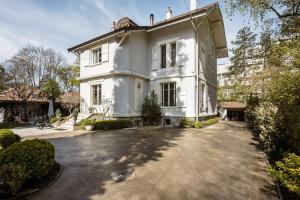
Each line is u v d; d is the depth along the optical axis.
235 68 24.94
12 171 3.44
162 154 6.20
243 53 23.97
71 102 21.34
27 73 27.88
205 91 15.52
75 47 16.72
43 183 3.94
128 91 13.48
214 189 3.84
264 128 6.50
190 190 3.78
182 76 13.54
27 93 21.48
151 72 15.23
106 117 13.73
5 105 20.33
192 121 12.68
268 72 8.00
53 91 23.27
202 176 4.46
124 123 12.86
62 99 23.95
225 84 31.75
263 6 8.42
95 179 4.23
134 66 14.09
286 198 3.46
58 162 5.35
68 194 3.58
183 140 8.43
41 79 29.56
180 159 5.68
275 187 3.94
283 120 5.34
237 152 6.53
